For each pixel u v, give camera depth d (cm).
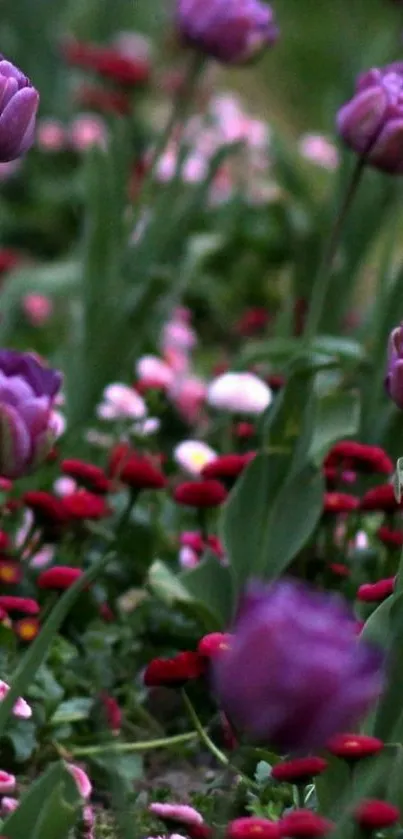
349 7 223
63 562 165
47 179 267
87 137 257
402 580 137
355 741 132
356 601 160
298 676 113
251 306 249
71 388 194
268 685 114
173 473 183
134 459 172
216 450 189
